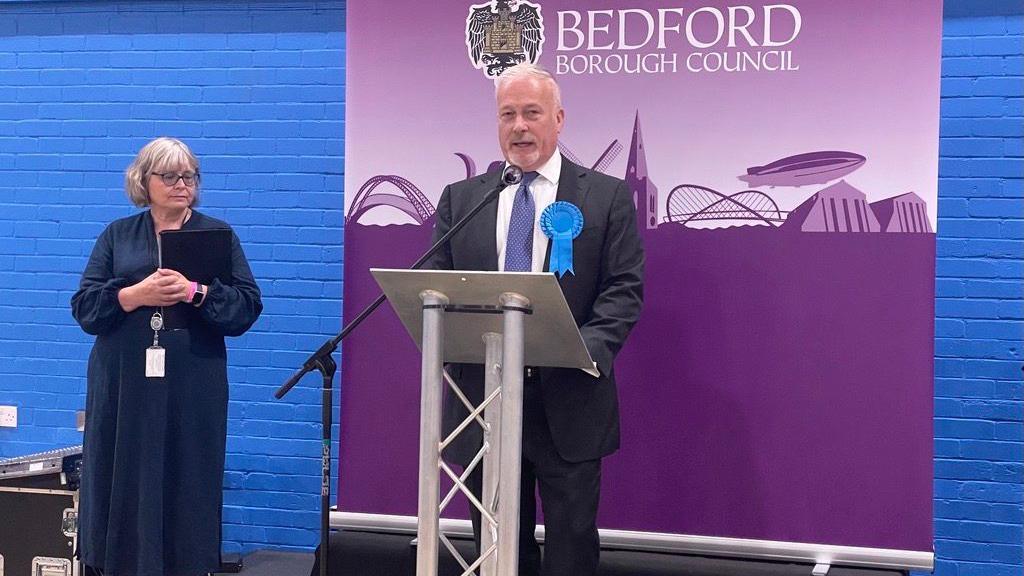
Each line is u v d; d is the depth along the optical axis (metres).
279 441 4.58
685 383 3.33
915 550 3.16
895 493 3.18
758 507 3.28
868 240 3.21
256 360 4.59
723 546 3.30
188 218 3.55
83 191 4.73
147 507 3.31
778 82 3.26
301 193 4.56
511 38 3.45
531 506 2.96
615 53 3.38
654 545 3.35
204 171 4.63
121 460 3.34
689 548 3.33
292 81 4.57
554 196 2.88
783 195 3.26
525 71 2.83
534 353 2.44
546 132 2.82
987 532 4.01
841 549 3.21
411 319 2.44
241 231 4.60
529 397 2.74
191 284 3.35
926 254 3.17
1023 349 3.98
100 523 3.37
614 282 2.79
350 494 3.59
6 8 4.79
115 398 3.40
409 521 3.53
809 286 3.25
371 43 3.56
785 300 3.26
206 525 3.40
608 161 3.38
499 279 2.20
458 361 2.57
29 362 4.76
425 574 2.30
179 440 3.37
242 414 4.61
